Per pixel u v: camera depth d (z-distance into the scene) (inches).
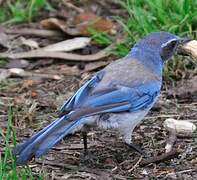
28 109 538.9
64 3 707.4
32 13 682.8
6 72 598.5
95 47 631.2
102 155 475.2
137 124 478.9
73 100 435.8
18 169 439.8
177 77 574.6
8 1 692.1
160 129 507.2
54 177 446.3
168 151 473.7
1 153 466.3
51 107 543.8
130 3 633.0
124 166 460.8
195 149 478.0
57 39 650.8
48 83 584.7
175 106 543.5
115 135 498.0
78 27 656.4
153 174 450.0
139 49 479.2
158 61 479.2
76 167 458.6
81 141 493.4
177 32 593.6
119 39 619.5
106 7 697.6
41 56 621.0
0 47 637.3
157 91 470.0
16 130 508.1
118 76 454.9
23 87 576.4
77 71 602.9
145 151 476.4
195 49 542.9
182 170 453.7
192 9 596.7
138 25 600.1
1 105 546.6
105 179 443.8
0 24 669.9
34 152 413.1
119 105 443.5
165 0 606.9
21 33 656.4
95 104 435.8
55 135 419.8
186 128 493.4
